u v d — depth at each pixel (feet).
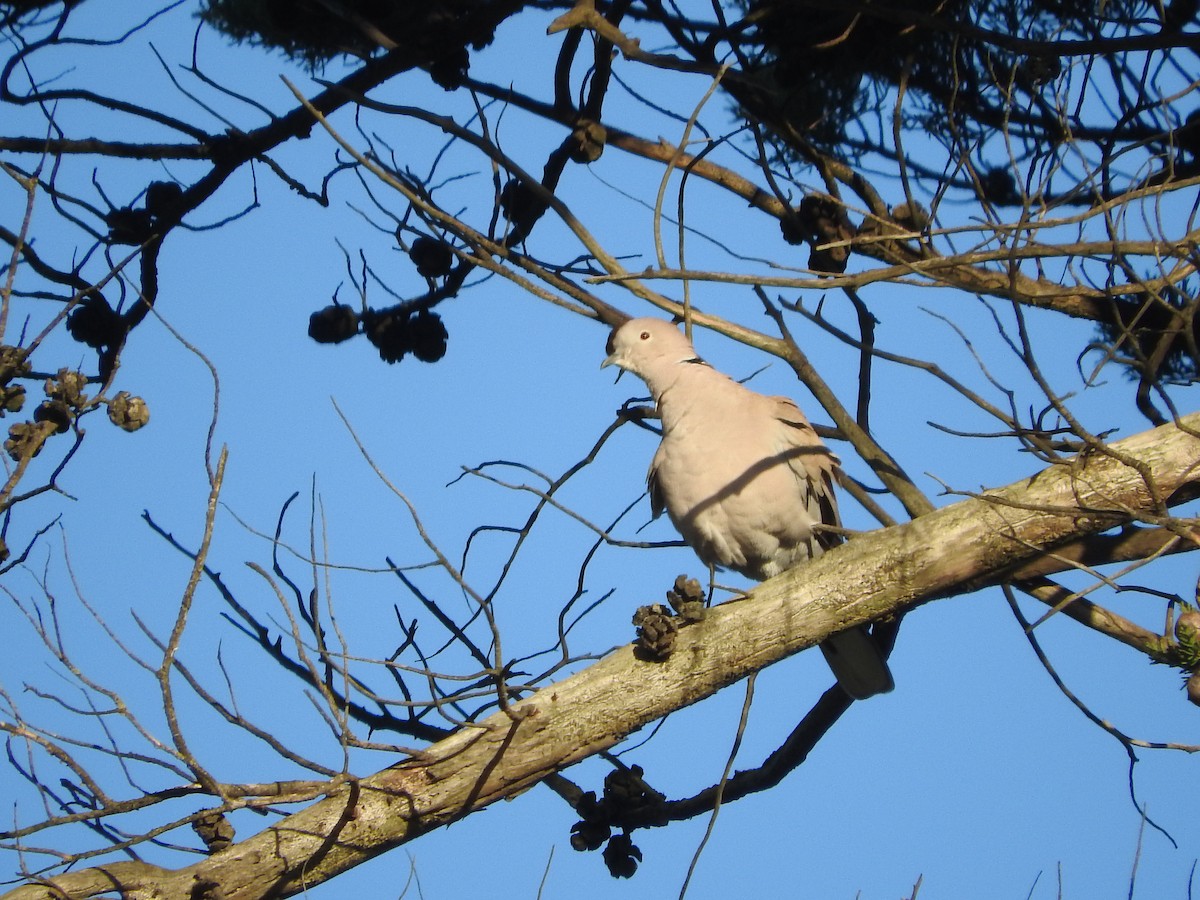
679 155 29.19
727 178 38.04
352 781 24.48
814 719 32.09
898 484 31.32
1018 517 27.45
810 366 32.99
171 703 22.71
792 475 33.53
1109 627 28.94
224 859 26.68
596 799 32.32
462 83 38.52
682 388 33.86
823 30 35.17
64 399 28.37
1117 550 28.68
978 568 27.84
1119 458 24.38
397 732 31.76
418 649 30.99
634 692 27.76
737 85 35.29
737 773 32.71
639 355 34.60
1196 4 34.94
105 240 37.35
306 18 38.68
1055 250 24.58
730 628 27.91
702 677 27.84
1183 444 27.12
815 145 37.50
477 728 27.48
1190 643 24.47
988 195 36.04
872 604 27.96
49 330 28.81
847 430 32.17
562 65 37.78
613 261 34.32
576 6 32.55
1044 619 23.13
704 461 33.35
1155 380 24.49
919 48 35.55
